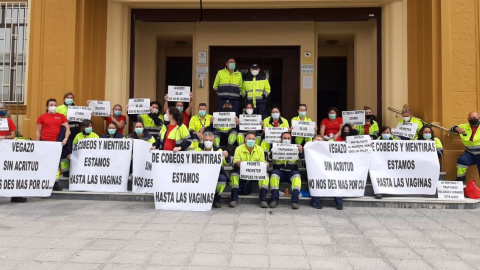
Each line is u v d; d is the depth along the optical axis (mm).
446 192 6551
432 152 6566
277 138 6930
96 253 3941
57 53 8125
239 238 4539
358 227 5105
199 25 9961
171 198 6051
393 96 8492
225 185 6543
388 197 6629
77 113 7352
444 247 4297
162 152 6137
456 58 7562
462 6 7590
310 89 9797
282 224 5223
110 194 6746
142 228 4926
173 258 3828
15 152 6504
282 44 9852
